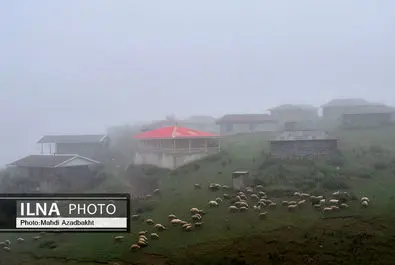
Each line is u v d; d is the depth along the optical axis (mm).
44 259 28797
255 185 40000
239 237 28250
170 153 53000
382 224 28188
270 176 41562
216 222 31672
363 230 27547
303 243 26562
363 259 24297
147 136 56688
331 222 29391
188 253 26969
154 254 27469
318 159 46281
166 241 29359
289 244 26625
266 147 56625
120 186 50594
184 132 56812
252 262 25094
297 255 25344
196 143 56219
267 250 26203
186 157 52938
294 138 52281
